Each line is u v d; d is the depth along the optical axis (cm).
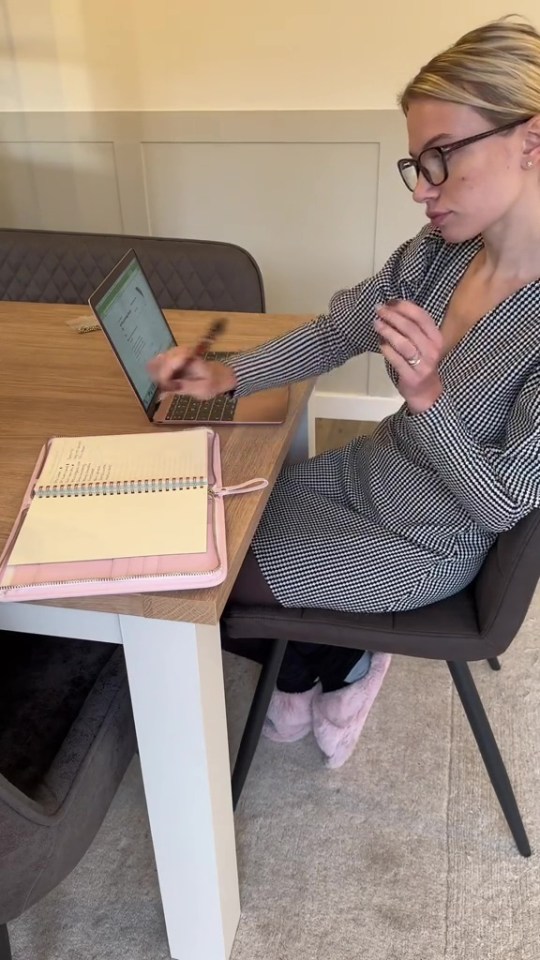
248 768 144
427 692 177
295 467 150
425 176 106
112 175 266
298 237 263
